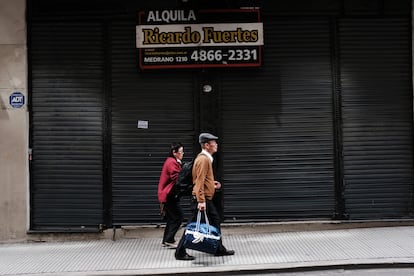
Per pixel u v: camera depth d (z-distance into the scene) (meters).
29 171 9.76
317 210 9.83
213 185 7.89
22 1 9.71
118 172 9.78
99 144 9.77
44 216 9.74
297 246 8.62
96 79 9.81
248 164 9.81
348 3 9.88
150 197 9.77
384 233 9.34
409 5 9.87
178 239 9.48
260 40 9.68
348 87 9.89
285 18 9.88
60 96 9.78
